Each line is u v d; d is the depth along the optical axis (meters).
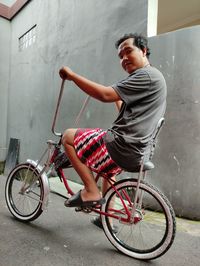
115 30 3.21
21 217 2.29
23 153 5.11
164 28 6.32
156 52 2.71
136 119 1.56
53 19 4.41
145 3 2.83
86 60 3.65
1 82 5.87
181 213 2.52
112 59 3.24
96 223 2.25
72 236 2.04
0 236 1.99
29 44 5.20
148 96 1.54
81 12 3.77
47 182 2.15
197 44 2.44
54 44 4.34
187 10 5.42
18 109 5.45
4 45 5.92
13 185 2.61
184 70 2.51
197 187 2.44
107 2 3.34
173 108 2.58
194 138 2.46
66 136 1.75
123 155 1.60
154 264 1.68
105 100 1.51
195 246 1.93
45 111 4.50
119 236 1.96
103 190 2.11
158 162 2.67
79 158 1.71
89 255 1.76
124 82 1.51
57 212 2.55
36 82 4.82
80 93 3.73
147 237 2.01
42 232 2.09
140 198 1.75
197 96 2.44
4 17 5.90
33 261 1.66
